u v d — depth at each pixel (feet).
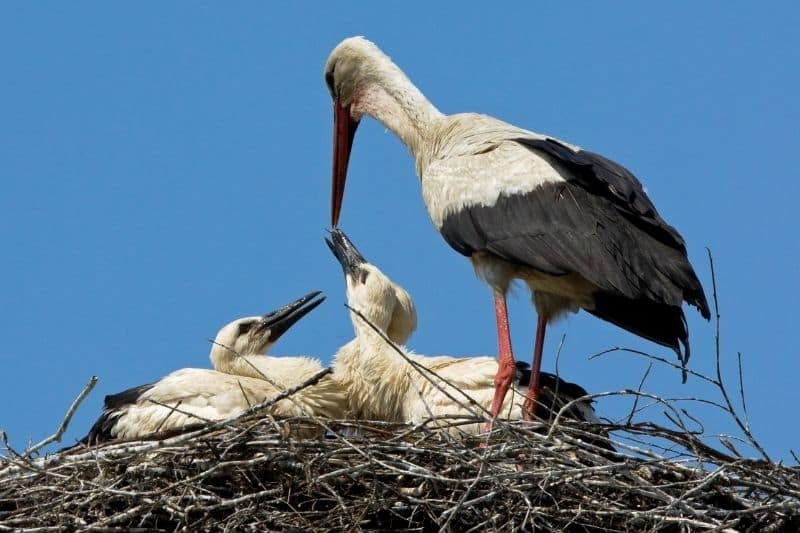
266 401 43.45
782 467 43.19
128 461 43.75
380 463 42.39
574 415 52.08
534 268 50.08
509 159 51.01
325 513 43.01
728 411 43.55
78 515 43.16
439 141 54.60
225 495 43.73
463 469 43.24
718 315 43.55
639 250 48.03
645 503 43.62
